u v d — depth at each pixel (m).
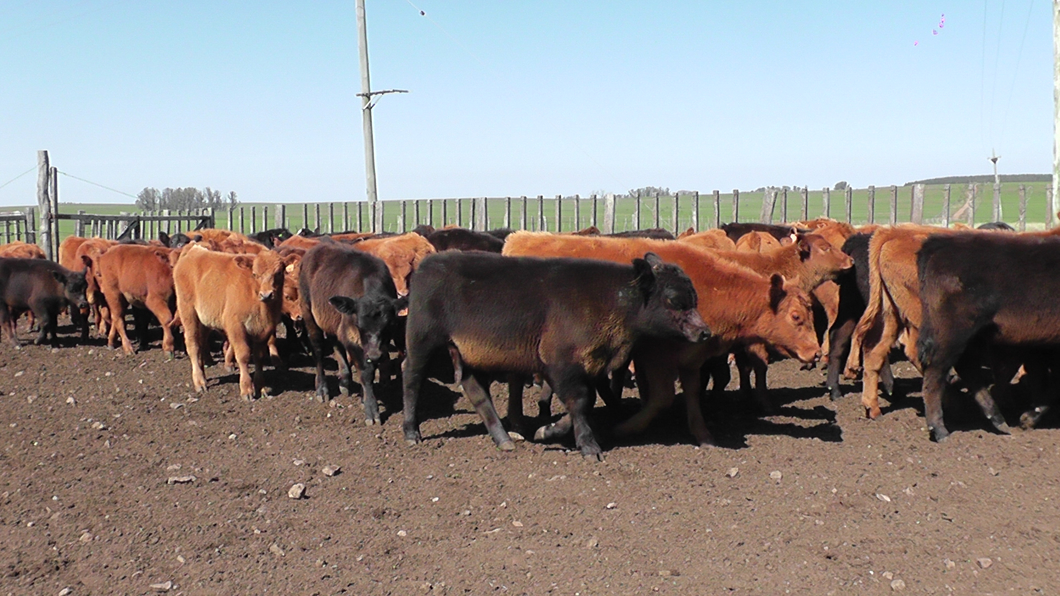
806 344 7.18
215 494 6.16
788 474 6.45
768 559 5.01
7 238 23.67
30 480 6.44
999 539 5.28
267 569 4.95
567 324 6.83
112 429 7.88
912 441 7.30
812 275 8.61
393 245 10.93
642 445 7.28
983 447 7.08
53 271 12.58
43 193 19.20
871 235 8.95
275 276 8.91
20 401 8.95
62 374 10.41
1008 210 36.81
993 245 7.23
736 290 7.28
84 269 13.12
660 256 7.60
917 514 5.67
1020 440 7.26
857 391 9.35
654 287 6.71
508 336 6.97
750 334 7.37
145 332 12.41
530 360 7.05
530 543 5.27
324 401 9.05
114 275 11.71
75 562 5.05
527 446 7.30
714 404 8.88
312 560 5.06
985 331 7.28
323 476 6.57
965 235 7.38
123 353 11.88
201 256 9.34
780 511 5.71
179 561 5.05
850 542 5.23
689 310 6.68
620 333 6.86
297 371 10.69
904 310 7.75
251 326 9.10
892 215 17.92
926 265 7.32
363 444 7.43
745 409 8.64
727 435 7.61
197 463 6.90
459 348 7.16
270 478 6.51
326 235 15.99
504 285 6.99
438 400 9.08
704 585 4.70
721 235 10.23
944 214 17.55
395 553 5.15
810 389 9.52
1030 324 7.14
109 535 5.42
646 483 6.27
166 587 4.72
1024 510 5.73
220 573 4.90
